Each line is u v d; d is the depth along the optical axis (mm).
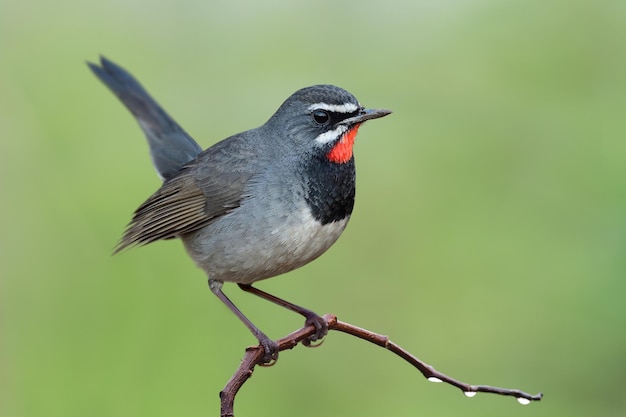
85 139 14086
